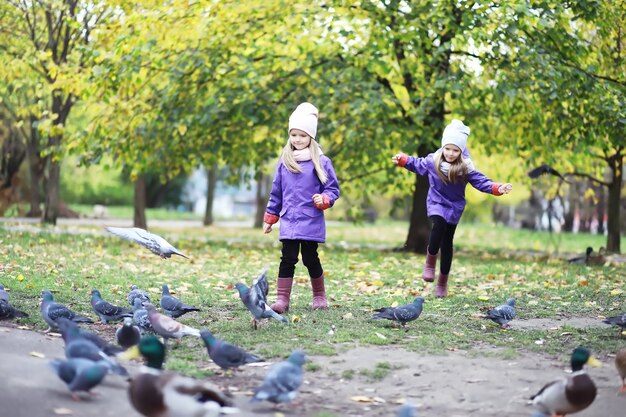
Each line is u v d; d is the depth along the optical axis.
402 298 10.56
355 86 16.86
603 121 16.61
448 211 10.34
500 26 15.89
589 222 42.94
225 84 17.34
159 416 4.78
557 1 16.27
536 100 16.94
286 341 7.64
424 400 5.95
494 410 5.73
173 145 18.34
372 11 16.89
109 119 18.00
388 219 57.44
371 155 18.27
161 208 60.41
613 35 17.55
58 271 12.10
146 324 7.25
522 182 23.06
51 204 24.16
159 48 17.56
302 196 9.30
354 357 7.11
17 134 33.12
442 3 16.28
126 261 14.15
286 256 9.35
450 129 10.21
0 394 5.35
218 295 10.47
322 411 5.62
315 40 18.53
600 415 5.57
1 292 8.20
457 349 7.50
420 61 17.11
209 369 6.64
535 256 18.98
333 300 10.28
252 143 19.05
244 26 17.08
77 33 22.22
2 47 23.11
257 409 5.63
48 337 7.38
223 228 34.47
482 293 11.22
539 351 7.46
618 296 11.16
